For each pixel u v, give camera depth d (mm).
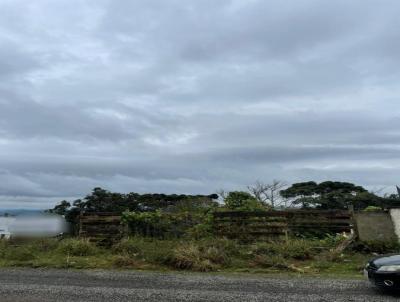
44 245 15016
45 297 8758
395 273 8469
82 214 16453
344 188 41812
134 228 16203
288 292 9164
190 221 16625
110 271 11969
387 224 15328
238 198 20922
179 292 9211
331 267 12375
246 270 12070
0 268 12461
